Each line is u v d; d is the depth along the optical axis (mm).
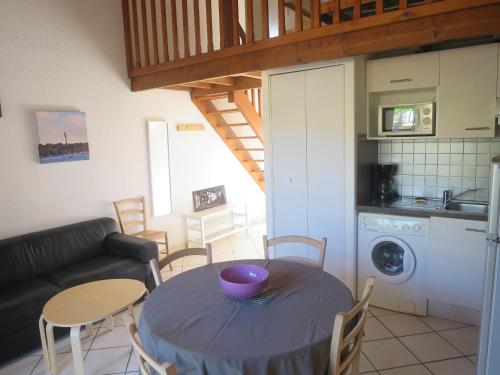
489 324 2027
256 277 2113
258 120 5180
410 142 3543
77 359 2340
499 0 2307
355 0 2814
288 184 3660
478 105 2848
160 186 4797
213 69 3648
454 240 2865
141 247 3596
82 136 3959
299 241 2576
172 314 1785
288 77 3486
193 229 5141
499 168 1913
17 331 2754
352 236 3340
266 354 1441
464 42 3074
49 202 3742
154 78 4156
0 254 3164
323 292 1966
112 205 4301
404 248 3098
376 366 2535
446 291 2961
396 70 3146
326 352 1538
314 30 2986
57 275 3268
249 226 6215
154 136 4664
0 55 3346
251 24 3322
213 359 1442
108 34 4172
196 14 3697
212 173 5602
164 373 1261
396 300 3221
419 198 3521
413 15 2576
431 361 2576
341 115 3240
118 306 2520
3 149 3400
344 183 3320
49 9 3668
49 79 3697
